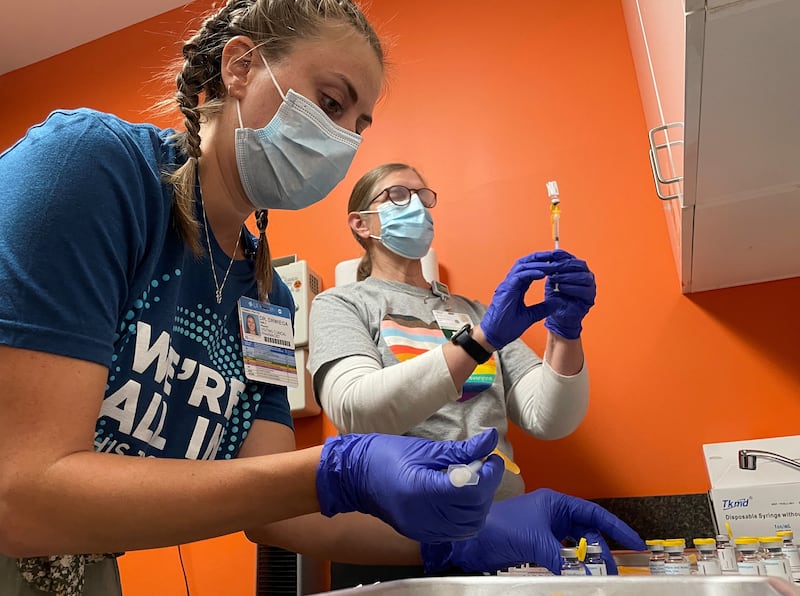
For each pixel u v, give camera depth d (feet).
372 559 3.68
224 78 3.14
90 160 2.29
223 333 3.33
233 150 3.14
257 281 3.66
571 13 7.05
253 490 2.12
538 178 6.57
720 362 5.43
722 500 4.78
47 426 1.96
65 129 2.34
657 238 5.94
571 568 3.42
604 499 5.34
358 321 4.76
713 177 3.64
